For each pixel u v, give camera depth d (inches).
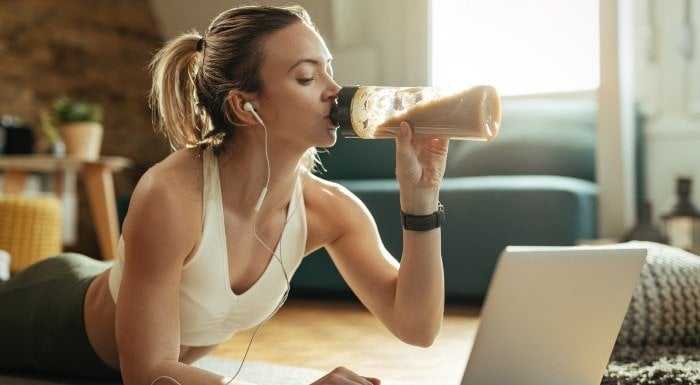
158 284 50.4
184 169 53.1
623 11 139.9
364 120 48.8
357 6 197.0
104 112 224.2
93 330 64.0
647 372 61.6
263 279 56.9
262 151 52.4
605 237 140.3
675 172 161.5
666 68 162.6
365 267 59.6
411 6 188.4
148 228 50.3
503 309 45.1
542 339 45.1
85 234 216.5
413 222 52.9
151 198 50.8
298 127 50.2
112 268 61.2
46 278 70.0
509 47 176.6
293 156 52.7
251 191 53.9
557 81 171.5
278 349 97.4
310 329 116.4
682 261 77.6
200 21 223.9
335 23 198.1
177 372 47.9
